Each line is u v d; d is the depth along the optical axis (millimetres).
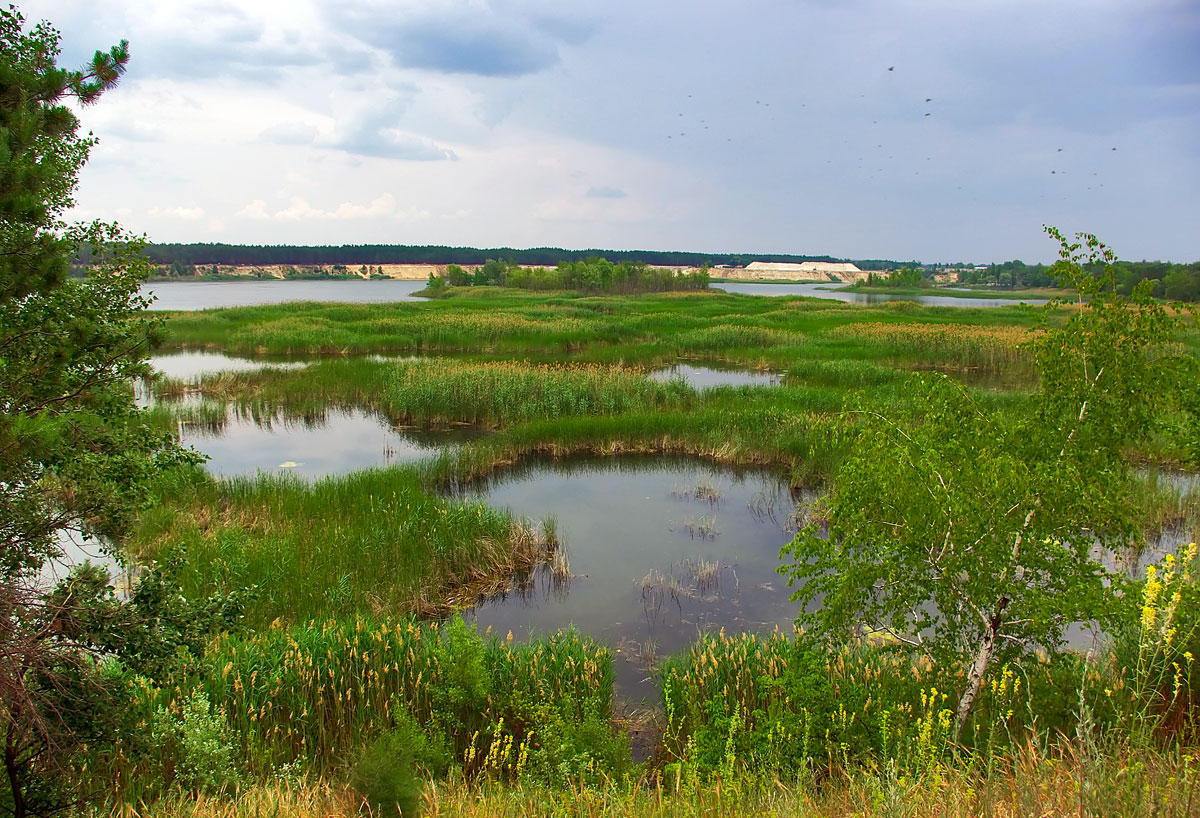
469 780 5883
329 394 25469
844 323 52406
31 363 4625
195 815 4531
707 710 6504
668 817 4148
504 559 11312
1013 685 4996
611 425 19031
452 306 70188
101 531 4773
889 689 5418
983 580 4738
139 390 26219
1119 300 4926
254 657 7277
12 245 4316
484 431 21359
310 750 6434
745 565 11648
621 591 10688
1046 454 4977
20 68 4523
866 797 3756
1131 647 5996
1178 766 3160
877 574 5062
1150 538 11438
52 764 4133
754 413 19547
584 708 6715
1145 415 4945
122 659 4527
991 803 3273
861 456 5098
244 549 10562
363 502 13031
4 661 3678
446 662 7148
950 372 33125
